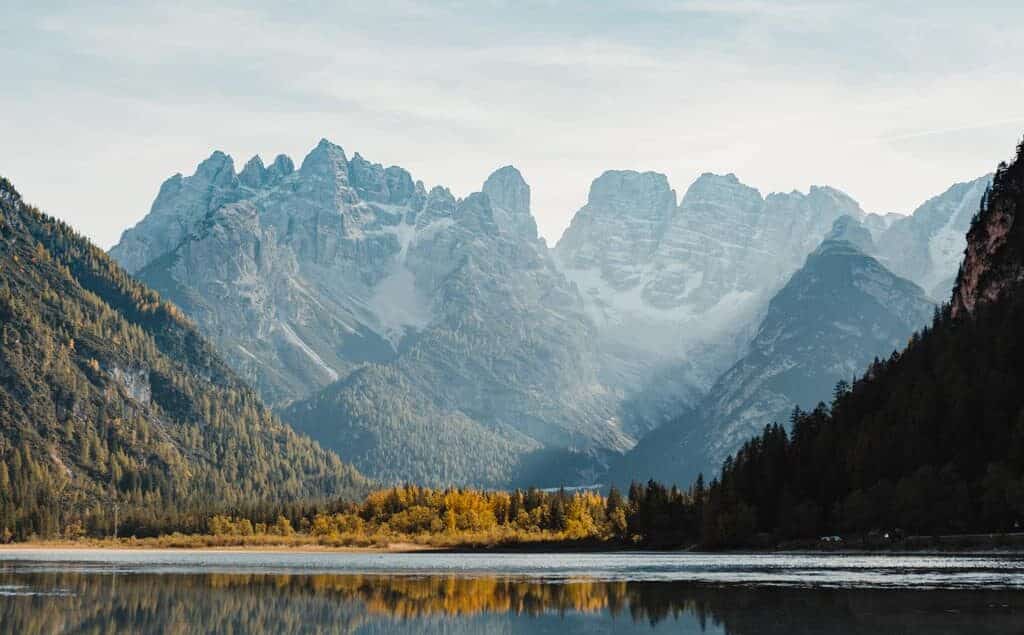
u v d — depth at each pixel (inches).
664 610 6476.4
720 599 6865.2
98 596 7406.5
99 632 5782.5
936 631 5349.4
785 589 7229.3
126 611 6599.4
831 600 6550.2
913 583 7293.3
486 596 7475.4
